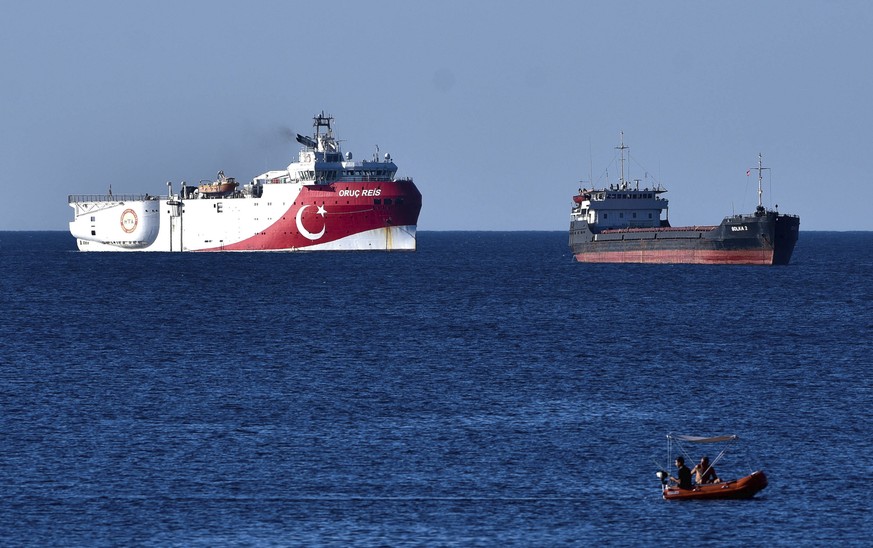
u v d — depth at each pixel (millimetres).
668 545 199625
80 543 199500
